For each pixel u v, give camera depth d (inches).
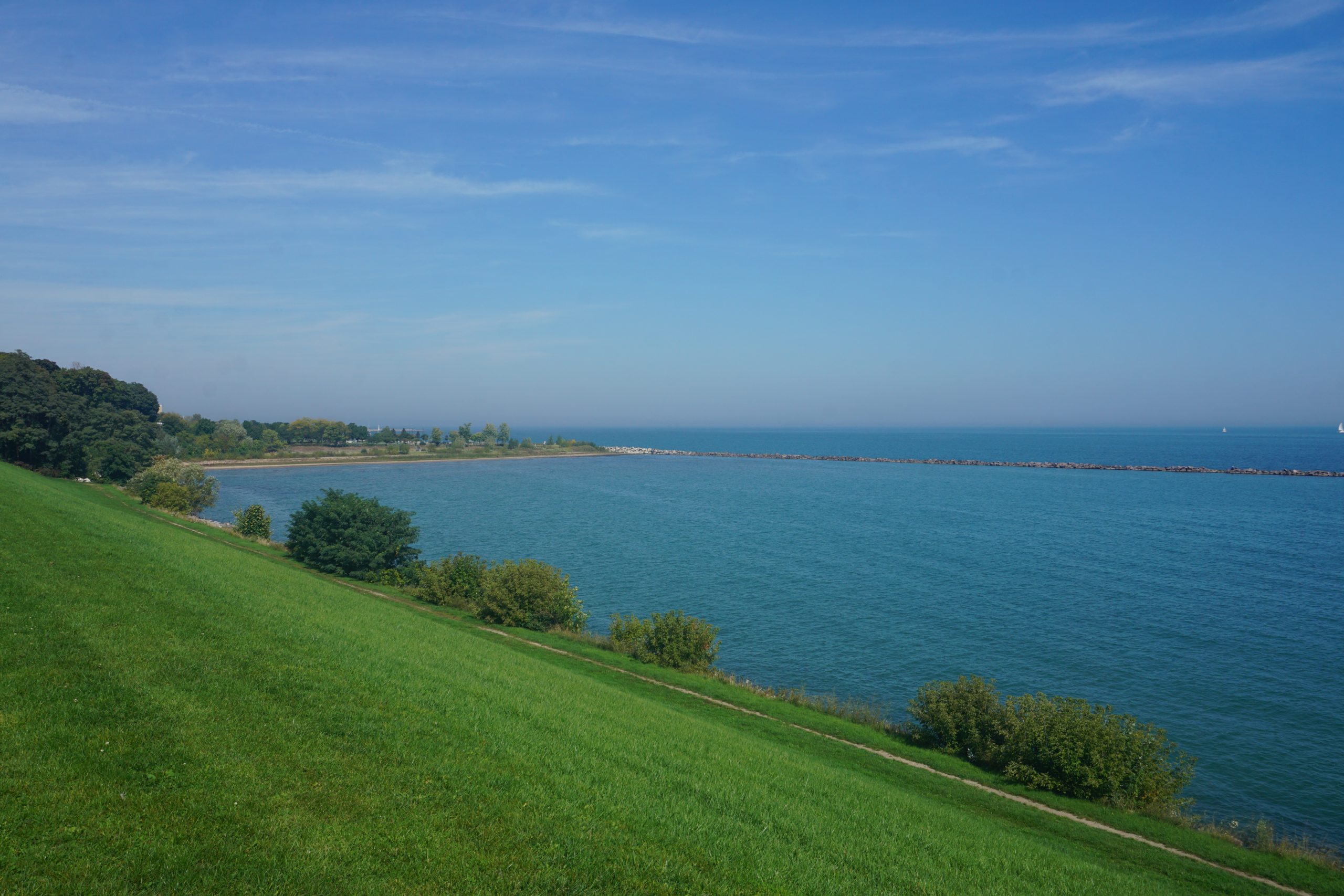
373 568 2112.5
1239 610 2475.4
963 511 5221.5
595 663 1440.7
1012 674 1812.3
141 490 3393.2
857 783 842.8
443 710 636.1
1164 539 3986.2
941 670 1828.2
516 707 721.6
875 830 638.5
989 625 2246.6
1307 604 2564.0
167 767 424.8
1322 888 818.2
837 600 2527.1
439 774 502.3
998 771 1105.4
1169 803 1019.3
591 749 649.0
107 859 336.8
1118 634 2178.9
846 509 5359.3
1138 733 1036.5
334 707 575.2
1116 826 933.2
